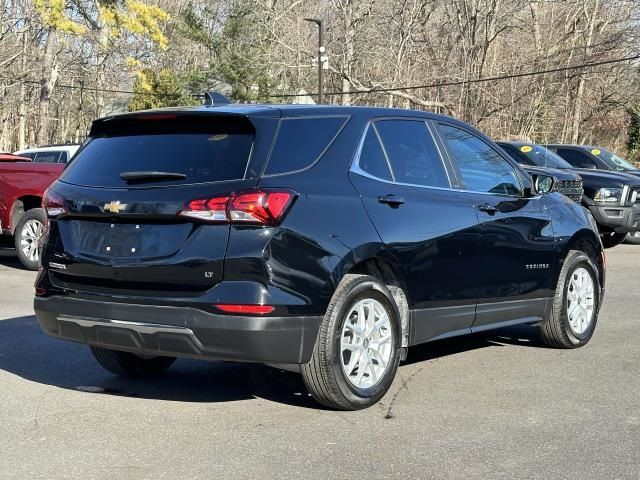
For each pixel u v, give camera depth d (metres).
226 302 4.47
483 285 5.92
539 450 4.41
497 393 5.54
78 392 5.54
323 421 4.89
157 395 5.48
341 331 4.83
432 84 47.53
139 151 5.09
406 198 5.36
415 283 5.36
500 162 6.45
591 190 14.41
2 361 6.38
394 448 4.43
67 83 63.84
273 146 4.79
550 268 6.60
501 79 46.00
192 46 49.09
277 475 4.03
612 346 7.06
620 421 4.93
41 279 5.20
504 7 47.66
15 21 54.09
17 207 11.70
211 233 4.56
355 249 4.88
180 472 4.07
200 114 4.90
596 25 51.25
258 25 43.22
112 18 37.38
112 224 4.89
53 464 4.18
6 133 66.81
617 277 11.46
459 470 4.11
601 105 52.72
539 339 7.10
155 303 4.63
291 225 4.60
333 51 46.91
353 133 5.24
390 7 47.53
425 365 6.35
